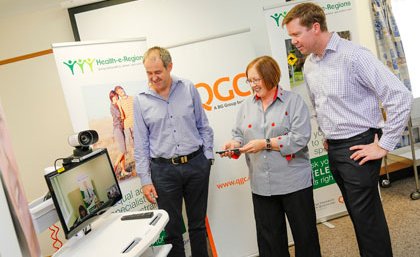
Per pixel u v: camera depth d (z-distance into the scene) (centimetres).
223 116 271
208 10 304
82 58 243
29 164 321
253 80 199
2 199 130
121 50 256
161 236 244
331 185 309
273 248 214
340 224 301
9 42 303
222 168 272
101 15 296
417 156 349
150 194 227
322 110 180
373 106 170
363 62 162
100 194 176
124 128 256
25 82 309
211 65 269
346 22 297
